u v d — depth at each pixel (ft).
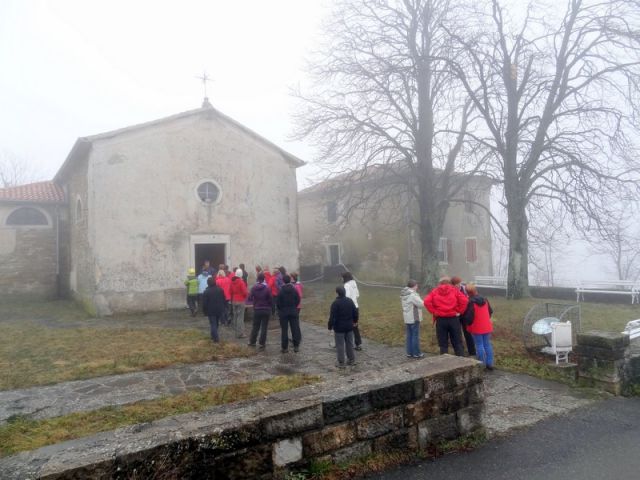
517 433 15.57
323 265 94.53
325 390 12.62
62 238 66.39
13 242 63.16
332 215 93.40
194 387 22.44
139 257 49.90
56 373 25.07
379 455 12.61
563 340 24.09
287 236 60.39
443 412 14.05
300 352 30.09
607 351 20.61
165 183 52.08
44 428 17.11
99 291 47.39
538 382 22.13
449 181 63.46
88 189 50.72
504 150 51.37
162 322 43.39
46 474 8.29
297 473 11.19
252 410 11.24
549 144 49.16
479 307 24.27
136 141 50.75
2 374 24.97
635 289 49.16
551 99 50.60
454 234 85.10
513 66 50.62
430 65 56.13
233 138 57.21
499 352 27.27
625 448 14.28
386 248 82.33
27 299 63.41
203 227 54.19
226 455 10.16
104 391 21.98
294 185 61.67
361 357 28.27
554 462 13.20
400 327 36.91
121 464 8.96
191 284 46.85
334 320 26.37
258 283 31.83
